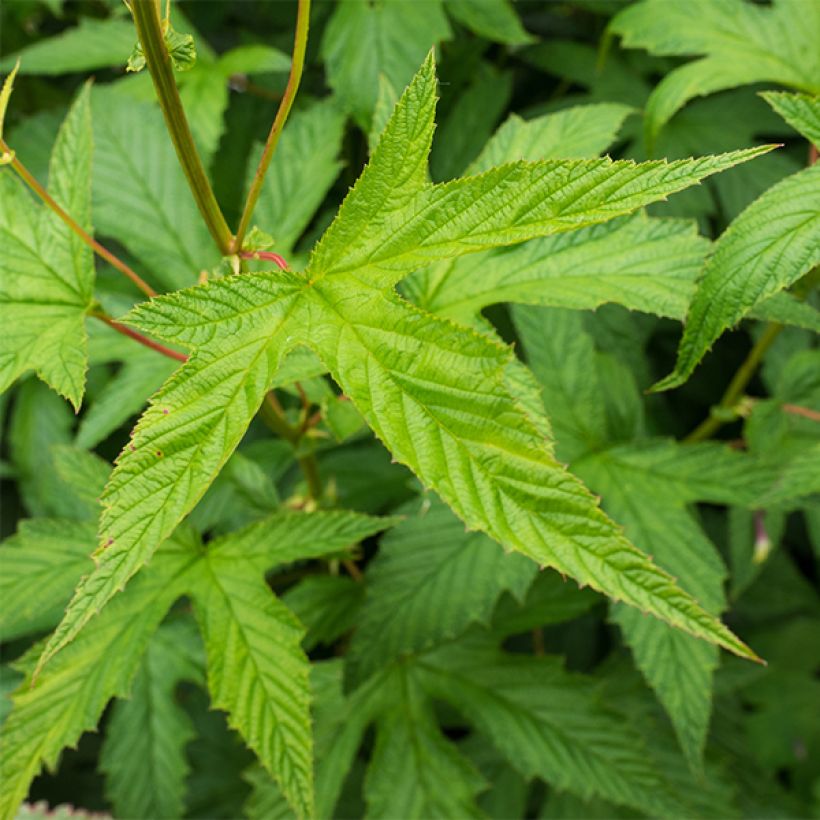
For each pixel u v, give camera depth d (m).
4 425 0.82
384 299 0.37
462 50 0.72
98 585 0.34
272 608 0.47
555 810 0.70
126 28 0.69
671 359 0.76
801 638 0.87
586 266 0.47
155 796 0.57
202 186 0.41
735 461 0.54
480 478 0.36
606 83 0.71
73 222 0.44
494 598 0.52
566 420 0.57
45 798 0.79
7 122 0.82
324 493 0.56
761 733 0.86
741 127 0.68
